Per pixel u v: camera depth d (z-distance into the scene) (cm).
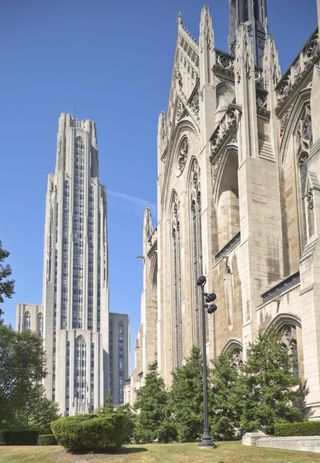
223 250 4753
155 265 7494
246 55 4731
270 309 3762
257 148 4434
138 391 4806
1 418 5566
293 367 3469
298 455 2330
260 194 4312
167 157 6644
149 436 4319
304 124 4319
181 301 5859
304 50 4341
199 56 5831
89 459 2636
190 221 5834
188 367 4003
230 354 4084
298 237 4166
